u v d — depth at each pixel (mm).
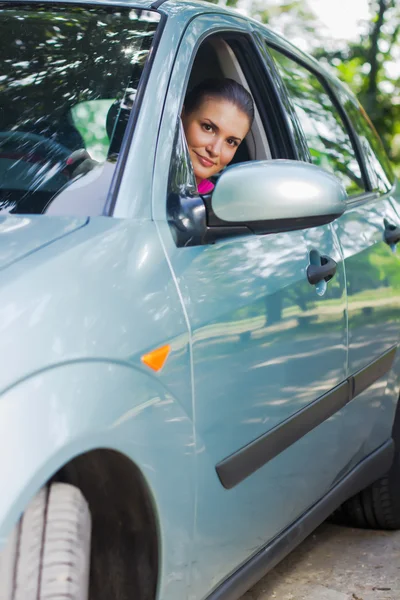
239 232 2100
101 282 1666
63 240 1695
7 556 1497
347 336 2646
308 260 2443
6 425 1407
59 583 1541
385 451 3082
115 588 1819
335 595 2811
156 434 1721
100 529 1789
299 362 2334
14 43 2352
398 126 12914
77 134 2049
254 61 2680
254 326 2104
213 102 2512
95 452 1664
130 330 1678
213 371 1927
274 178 2029
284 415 2256
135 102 2064
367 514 3283
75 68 2217
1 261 1581
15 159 2014
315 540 3271
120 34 2281
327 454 2582
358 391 2766
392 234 3121
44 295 1551
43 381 1478
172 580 1829
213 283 1979
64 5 2473
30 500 1449
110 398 1588
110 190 1887
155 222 1888
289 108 2791
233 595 2121
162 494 1750
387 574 2986
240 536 2109
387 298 2963
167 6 2373
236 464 2021
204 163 2572
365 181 3293
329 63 13031
